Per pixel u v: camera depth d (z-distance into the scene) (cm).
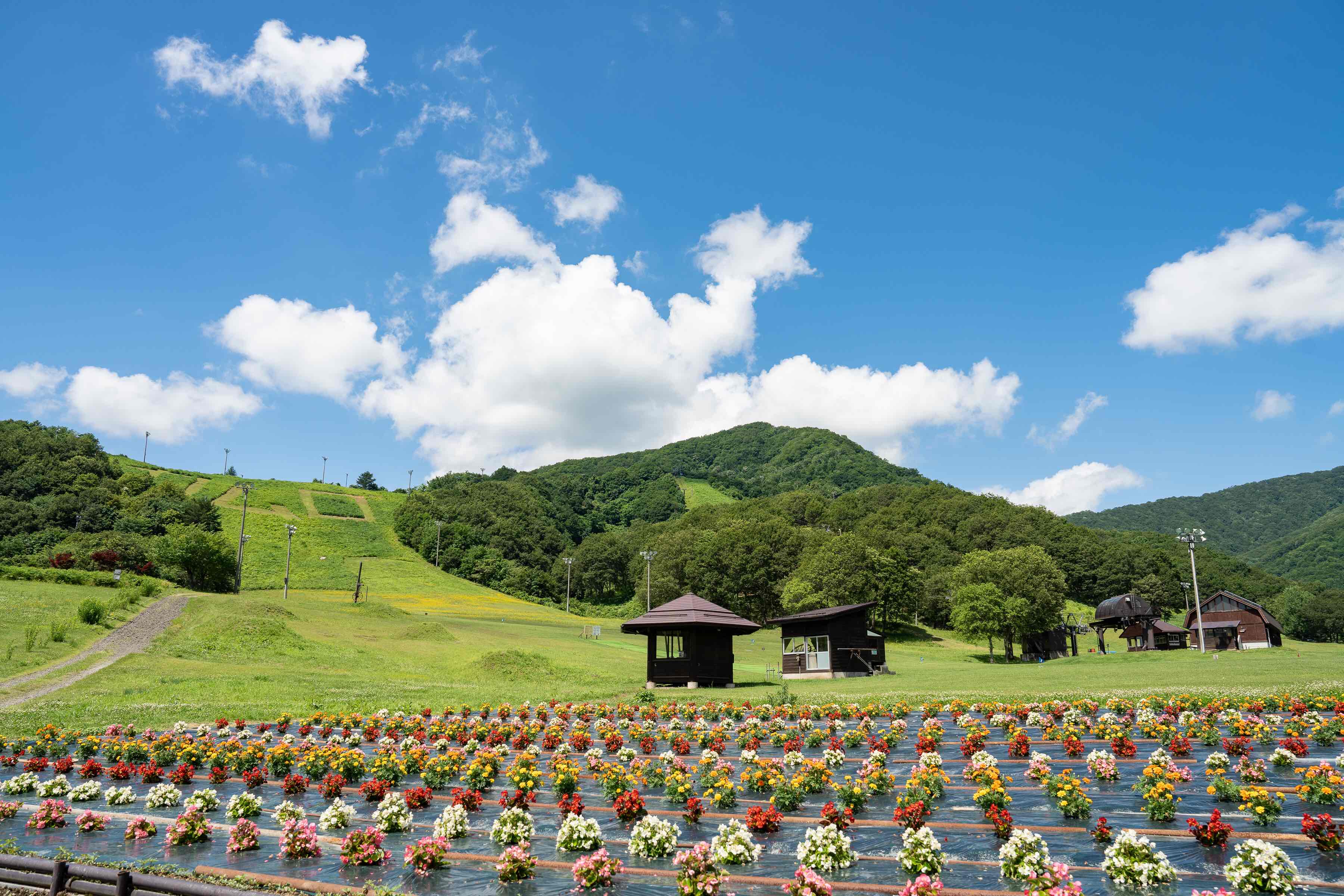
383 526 16900
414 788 1641
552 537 18362
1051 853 1172
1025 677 4281
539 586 15600
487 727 2622
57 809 1541
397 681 4431
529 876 1137
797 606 10331
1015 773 1803
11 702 3375
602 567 16338
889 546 13725
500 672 4778
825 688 4153
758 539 12900
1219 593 9288
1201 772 1719
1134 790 1548
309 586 11400
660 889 1086
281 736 2725
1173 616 13588
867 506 18512
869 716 2869
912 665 6569
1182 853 1141
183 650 4716
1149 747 2045
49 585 6525
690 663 4491
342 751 2058
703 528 15850
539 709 3228
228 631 5194
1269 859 958
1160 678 3781
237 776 2062
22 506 11119
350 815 1493
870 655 5441
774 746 2389
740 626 4562
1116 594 13688
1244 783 1603
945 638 11319
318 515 16550
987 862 1133
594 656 5859
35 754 2338
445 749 2292
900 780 1805
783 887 1041
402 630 6369
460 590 13200
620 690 4203
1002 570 9200
